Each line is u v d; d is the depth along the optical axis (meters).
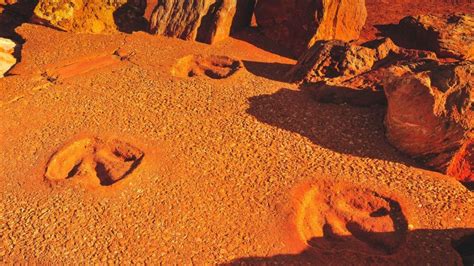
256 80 12.38
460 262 7.62
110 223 8.45
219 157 9.80
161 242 8.08
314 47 12.55
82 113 11.30
